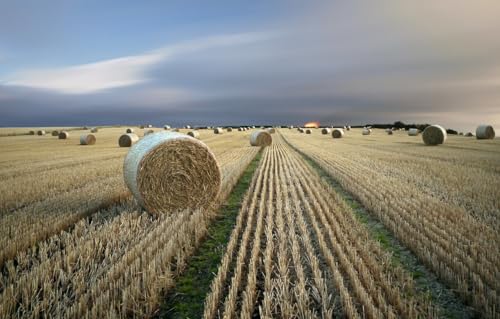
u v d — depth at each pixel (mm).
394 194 9266
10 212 8344
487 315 3814
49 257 5562
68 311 3799
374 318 3713
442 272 4754
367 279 4508
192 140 8547
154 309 4250
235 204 9344
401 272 4812
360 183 11148
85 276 4805
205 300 4359
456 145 28781
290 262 5406
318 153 22594
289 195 10117
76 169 15758
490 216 7039
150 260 5234
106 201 9039
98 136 51719
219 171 8906
